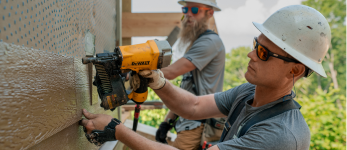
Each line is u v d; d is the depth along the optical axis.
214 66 2.11
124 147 2.15
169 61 1.05
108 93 1.03
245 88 1.39
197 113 1.49
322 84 29.22
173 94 1.37
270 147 0.96
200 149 2.00
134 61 0.98
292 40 1.06
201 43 2.03
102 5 1.42
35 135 0.68
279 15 1.11
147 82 1.17
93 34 1.25
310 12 1.08
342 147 2.97
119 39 1.81
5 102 0.56
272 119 1.05
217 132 1.96
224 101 1.49
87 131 1.06
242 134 1.14
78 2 1.01
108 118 1.05
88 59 0.93
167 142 2.38
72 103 0.94
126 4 3.08
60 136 0.89
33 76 0.67
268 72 1.10
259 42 1.13
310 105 3.45
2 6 0.55
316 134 3.19
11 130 0.59
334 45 29.86
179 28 3.06
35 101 0.68
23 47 0.62
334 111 3.54
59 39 0.83
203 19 2.18
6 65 0.56
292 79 1.11
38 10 0.69
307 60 1.04
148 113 4.67
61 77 0.84
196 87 2.11
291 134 0.97
